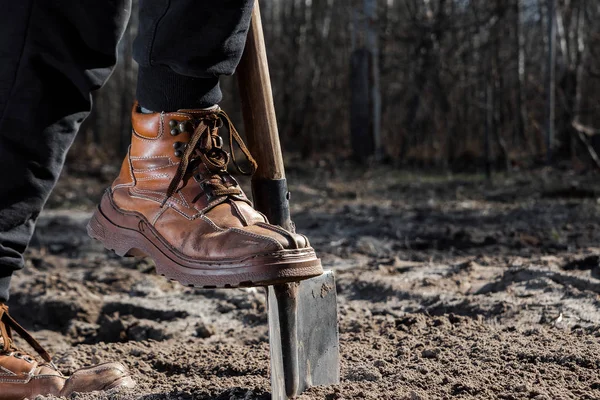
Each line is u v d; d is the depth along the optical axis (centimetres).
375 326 271
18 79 165
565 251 431
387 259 417
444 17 1246
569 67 1272
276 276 149
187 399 183
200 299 351
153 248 169
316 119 1603
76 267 457
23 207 171
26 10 163
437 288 327
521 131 1326
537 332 240
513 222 559
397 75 1534
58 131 171
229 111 1697
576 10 1334
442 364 204
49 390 184
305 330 169
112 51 173
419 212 631
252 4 159
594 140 1024
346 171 1117
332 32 1783
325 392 170
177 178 165
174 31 155
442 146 1208
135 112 177
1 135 166
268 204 171
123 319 331
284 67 1681
